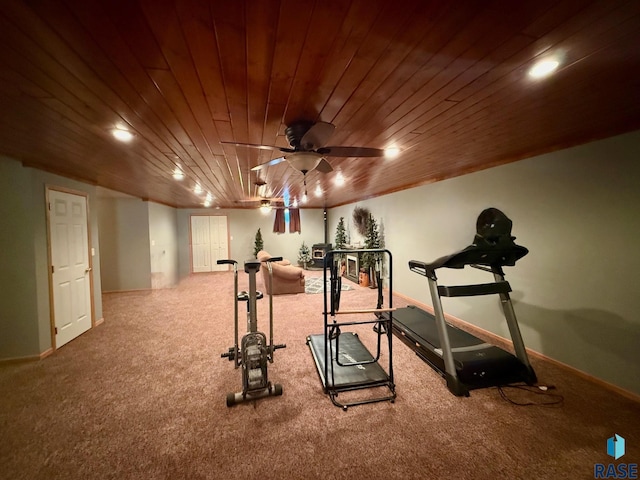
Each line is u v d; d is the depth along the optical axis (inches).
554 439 70.9
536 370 102.1
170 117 69.6
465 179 145.6
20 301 114.2
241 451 68.6
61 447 69.9
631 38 42.6
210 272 344.5
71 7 33.7
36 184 117.1
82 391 93.5
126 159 110.2
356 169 139.3
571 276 99.5
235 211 354.3
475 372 93.0
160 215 268.1
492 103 65.6
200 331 145.8
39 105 61.9
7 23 36.0
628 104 67.9
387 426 76.6
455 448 68.9
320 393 91.6
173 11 35.5
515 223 118.8
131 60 45.9
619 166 85.4
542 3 35.0
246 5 34.9
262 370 89.4
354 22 38.4
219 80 53.0
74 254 139.1
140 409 84.2
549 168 104.8
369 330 146.8
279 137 85.4
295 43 42.7
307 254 363.9
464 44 43.7
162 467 64.2
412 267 113.1
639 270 82.7
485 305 136.5
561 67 50.9
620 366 87.6
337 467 64.0
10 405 86.4
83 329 143.9
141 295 221.5
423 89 58.3
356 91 58.4
